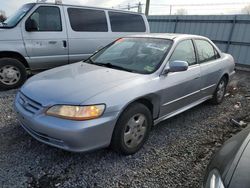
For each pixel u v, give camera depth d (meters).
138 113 2.82
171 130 3.65
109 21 6.38
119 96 2.56
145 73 3.08
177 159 2.89
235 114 4.50
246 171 1.55
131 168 2.66
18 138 3.11
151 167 2.70
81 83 2.71
